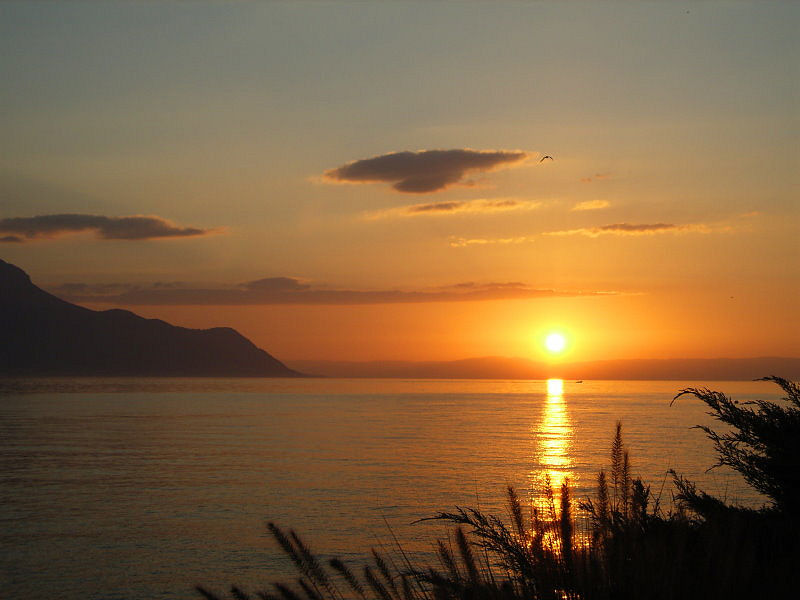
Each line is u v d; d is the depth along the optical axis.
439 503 52.91
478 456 88.62
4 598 32.12
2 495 61.41
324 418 180.00
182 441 115.94
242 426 151.00
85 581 34.69
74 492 63.06
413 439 117.75
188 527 47.16
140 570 36.47
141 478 71.94
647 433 117.81
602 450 93.06
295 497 58.84
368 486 64.44
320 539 40.19
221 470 78.31
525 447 100.19
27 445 108.31
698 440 99.38
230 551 40.22
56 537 44.41
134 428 144.12
